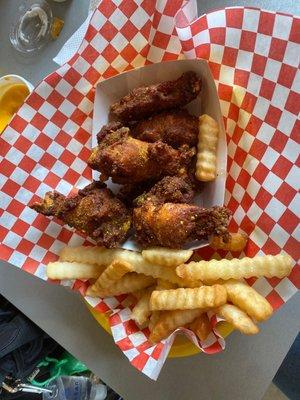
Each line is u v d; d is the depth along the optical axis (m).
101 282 0.26
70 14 0.32
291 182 0.25
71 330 0.30
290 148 0.25
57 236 0.29
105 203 0.26
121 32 0.27
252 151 0.26
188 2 0.25
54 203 0.27
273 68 0.25
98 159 0.26
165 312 0.26
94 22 0.27
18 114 0.28
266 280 0.25
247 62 0.25
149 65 0.27
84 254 0.27
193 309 0.25
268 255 0.25
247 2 0.28
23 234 0.28
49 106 0.28
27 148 0.28
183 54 0.27
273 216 0.25
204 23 0.25
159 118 0.27
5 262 0.31
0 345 0.32
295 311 0.28
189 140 0.27
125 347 0.26
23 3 0.33
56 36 0.32
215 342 0.25
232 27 0.25
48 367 0.36
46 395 0.35
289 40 0.24
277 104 0.25
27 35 0.32
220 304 0.24
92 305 0.28
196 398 0.29
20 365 0.33
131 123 0.28
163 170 0.26
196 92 0.26
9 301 0.32
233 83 0.26
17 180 0.28
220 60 0.26
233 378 0.28
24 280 0.31
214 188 0.27
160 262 0.25
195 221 0.25
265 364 0.28
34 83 0.32
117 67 0.28
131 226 0.27
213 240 0.26
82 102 0.28
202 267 0.25
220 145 0.27
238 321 0.24
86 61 0.27
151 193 0.26
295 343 0.33
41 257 0.29
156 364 0.25
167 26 0.27
